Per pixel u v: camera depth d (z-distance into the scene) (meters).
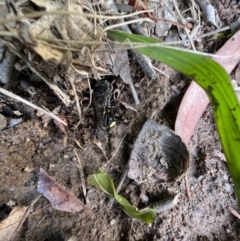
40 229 0.13
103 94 0.14
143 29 0.14
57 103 0.14
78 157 0.14
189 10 0.16
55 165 0.14
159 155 0.15
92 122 0.14
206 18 0.17
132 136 0.15
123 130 0.15
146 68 0.15
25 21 0.10
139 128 0.15
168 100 0.16
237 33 0.16
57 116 0.14
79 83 0.14
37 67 0.12
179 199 0.15
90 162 0.15
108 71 0.14
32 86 0.13
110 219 0.14
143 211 0.13
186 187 0.15
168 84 0.16
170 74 0.16
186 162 0.14
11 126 0.14
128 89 0.15
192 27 0.16
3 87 0.13
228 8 0.17
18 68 0.12
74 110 0.14
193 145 0.16
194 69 0.10
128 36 0.11
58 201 0.14
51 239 0.13
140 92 0.15
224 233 0.16
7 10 0.11
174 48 0.09
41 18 0.11
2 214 0.13
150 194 0.15
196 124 0.16
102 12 0.13
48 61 0.11
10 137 0.14
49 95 0.14
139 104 0.15
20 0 0.11
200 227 0.15
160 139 0.15
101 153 0.15
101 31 0.11
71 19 0.11
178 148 0.14
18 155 0.14
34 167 0.14
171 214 0.15
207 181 0.16
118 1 0.14
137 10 0.14
